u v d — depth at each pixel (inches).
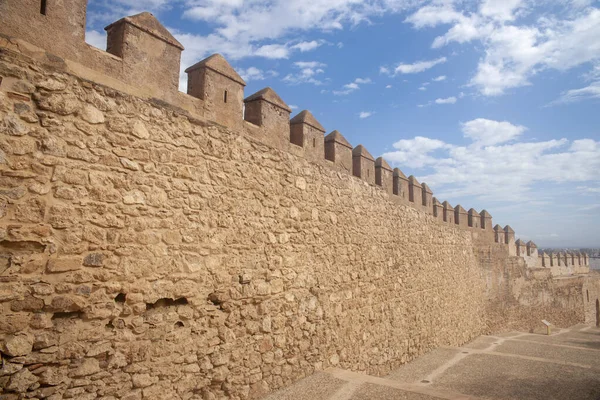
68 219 147.6
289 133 264.5
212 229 201.0
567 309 868.6
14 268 134.7
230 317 207.8
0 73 133.6
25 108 138.9
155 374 172.4
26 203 137.6
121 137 165.8
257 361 221.3
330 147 313.3
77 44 155.1
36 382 137.9
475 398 219.0
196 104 199.9
